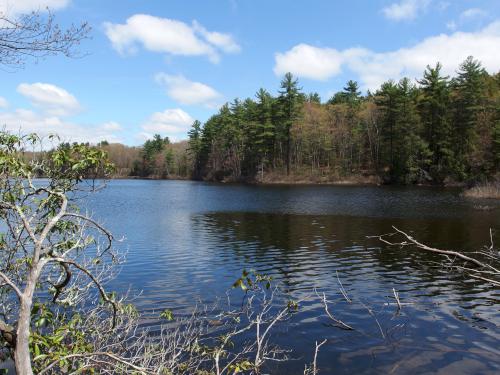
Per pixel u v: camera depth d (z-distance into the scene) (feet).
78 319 14.80
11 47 15.24
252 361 23.56
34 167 14.28
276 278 42.55
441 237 64.39
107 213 101.71
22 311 8.67
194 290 38.06
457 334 27.73
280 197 147.13
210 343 25.85
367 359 24.21
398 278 42.37
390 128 226.38
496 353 24.94
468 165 201.77
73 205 16.01
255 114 275.80
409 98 219.20
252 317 30.73
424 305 33.68
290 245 60.39
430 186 198.90
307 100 384.68
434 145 215.92
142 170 409.49
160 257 52.08
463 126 205.57
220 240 64.69
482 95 206.49
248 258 52.01
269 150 272.72
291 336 27.45
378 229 73.72
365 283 40.57
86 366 11.34
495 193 136.46
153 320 29.66
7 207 11.62
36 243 9.61
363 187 197.57
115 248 54.95
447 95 210.79
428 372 22.68
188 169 369.71
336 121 273.95
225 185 244.83
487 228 72.64
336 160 261.85
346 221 84.38
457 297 35.86
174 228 77.10
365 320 30.37
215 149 322.75
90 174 15.25
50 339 11.02
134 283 40.11
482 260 49.08
